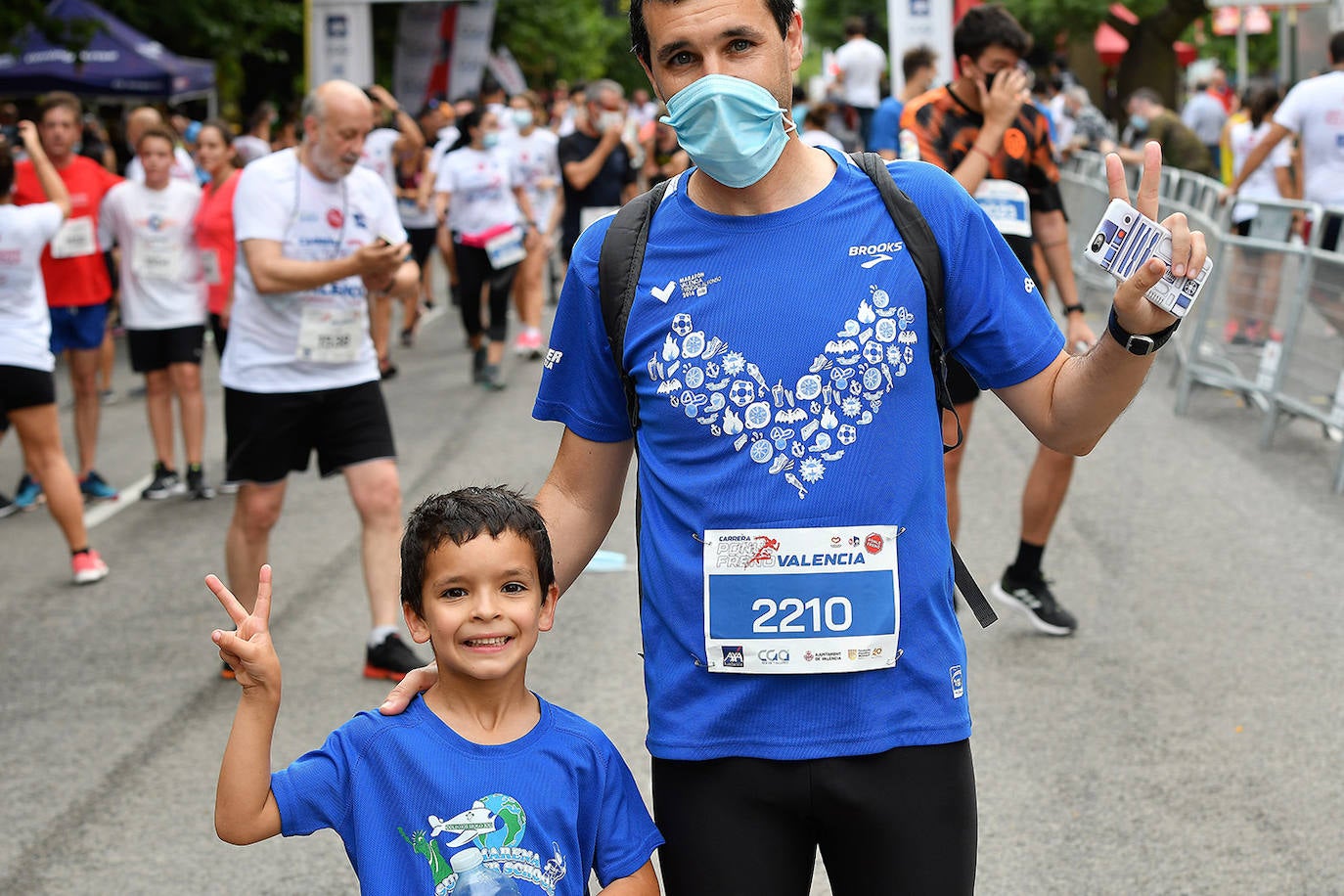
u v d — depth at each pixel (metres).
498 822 2.27
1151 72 27.67
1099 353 2.23
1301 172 10.45
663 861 2.35
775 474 2.23
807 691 2.25
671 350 2.27
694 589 2.27
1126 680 5.06
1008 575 5.57
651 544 2.33
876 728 2.24
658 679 2.33
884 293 2.24
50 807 4.40
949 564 2.32
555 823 2.29
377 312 12.06
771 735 2.25
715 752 2.27
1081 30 27.95
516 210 12.48
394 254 5.14
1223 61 42.09
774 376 2.23
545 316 15.98
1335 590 5.95
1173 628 5.57
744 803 2.27
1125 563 6.39
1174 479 7.81
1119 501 7.41
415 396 11.26
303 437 5.40
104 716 5.15
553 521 2.54
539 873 2.27
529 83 44.38
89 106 17.25
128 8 18.91
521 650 2.30
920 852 2.25
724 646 2.24
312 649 5.73
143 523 7.98
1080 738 4.59
